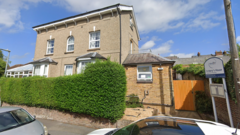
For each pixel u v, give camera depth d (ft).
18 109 16.16
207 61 17.24
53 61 39.88
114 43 33.73
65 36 41.24
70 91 21.39
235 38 13.87
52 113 24.58
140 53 35.83
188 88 27.09
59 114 23.57
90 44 37.60
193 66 38.22
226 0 14.52
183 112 25.55
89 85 19.75
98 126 19.25
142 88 29.12
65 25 41.86
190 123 8.35
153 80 28.53
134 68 30.89
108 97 18.21
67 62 38.93
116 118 18.08
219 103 19.31
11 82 31.96
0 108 15.71
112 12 35.35
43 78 25.82
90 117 20.11
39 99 25.39
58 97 22.76
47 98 24.21
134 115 19.75
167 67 27.94
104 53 34.35
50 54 42.34
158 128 7.88
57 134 17.39
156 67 28.86
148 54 33.96
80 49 37.88
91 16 37.76
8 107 16.33
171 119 9.59
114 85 18.37
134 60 32.40
